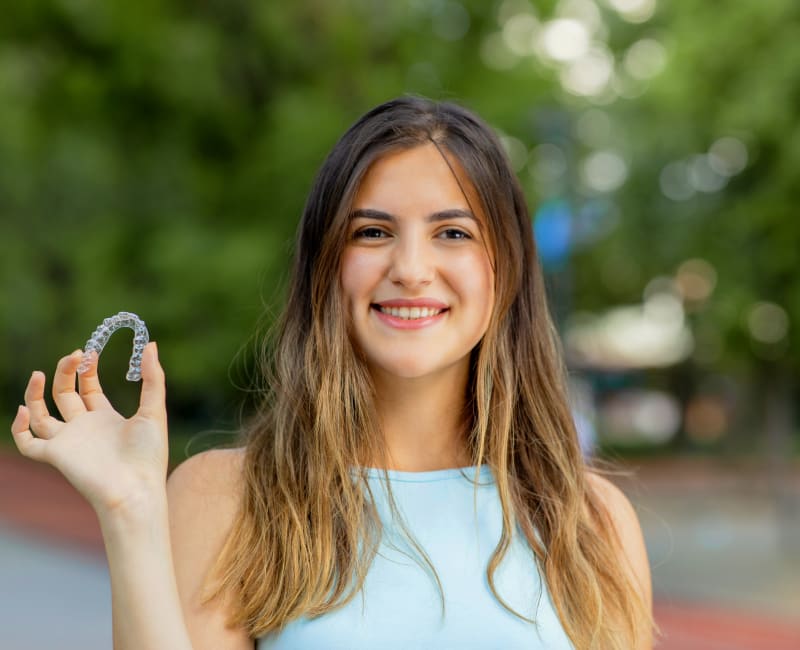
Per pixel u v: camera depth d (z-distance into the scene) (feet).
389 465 7.07
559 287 36.58
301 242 7.18
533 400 7.43
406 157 6.68
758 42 37.35
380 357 6.64
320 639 6.24
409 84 39.45
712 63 38.01
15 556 36.63
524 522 6.98
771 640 24.45
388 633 6.31
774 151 37.86
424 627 6.37
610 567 7.20
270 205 40.09
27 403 5.96
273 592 6.35
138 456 5.81
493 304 6.99
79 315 43.34
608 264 66.18
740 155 39.45
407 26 40.32
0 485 62.59
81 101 39.60
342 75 39.58
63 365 5.97
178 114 40.68
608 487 7.80
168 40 38.14
